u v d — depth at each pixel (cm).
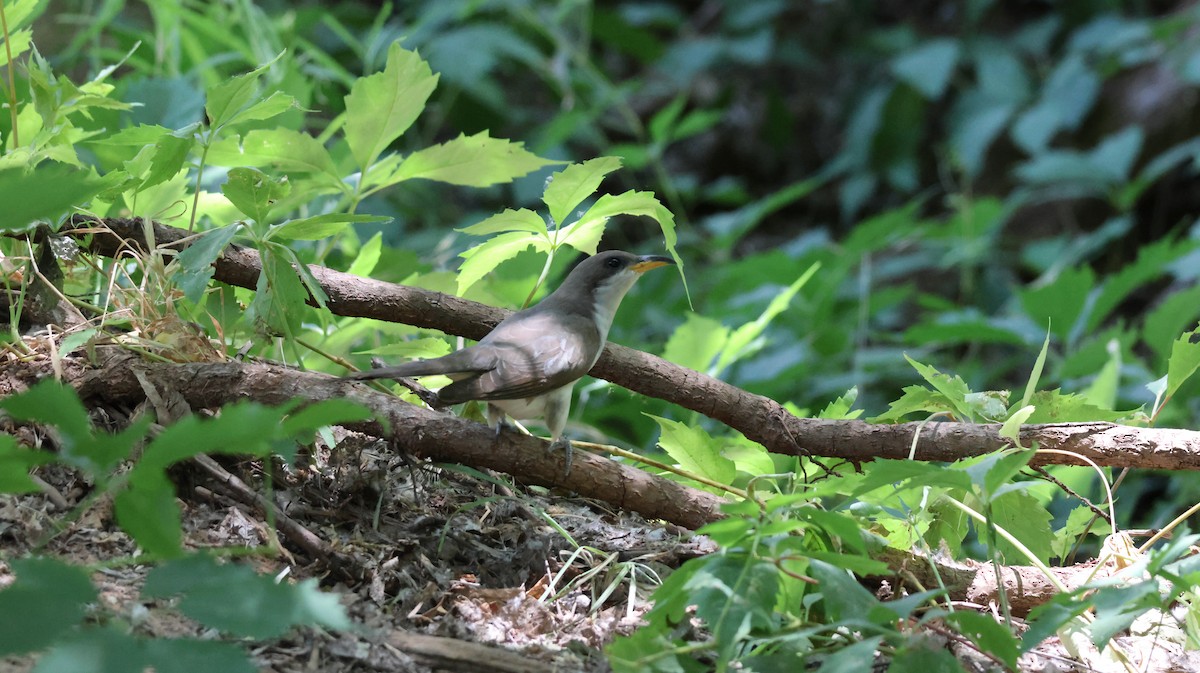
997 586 541
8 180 371
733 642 435
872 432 621
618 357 656
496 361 578
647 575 578
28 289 619
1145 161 2023
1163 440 576
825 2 2433
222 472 557
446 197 1988
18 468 423
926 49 2134
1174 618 528
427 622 512
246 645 464
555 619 530
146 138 597
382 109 679
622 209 632
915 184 2192
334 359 673
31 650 366
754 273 1512
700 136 2327
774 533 467
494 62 1806
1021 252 2039
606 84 1748
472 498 627
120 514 419
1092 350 1188
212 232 603
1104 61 2091
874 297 1524
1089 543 955
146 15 1490
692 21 2508
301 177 803
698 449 588
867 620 439
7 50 620
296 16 1352
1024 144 2003
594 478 585
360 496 590
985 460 515
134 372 570
